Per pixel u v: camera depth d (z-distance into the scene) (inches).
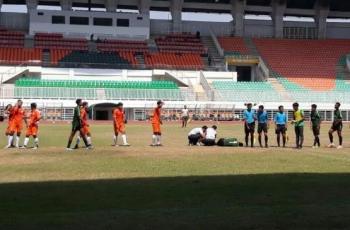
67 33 2984.7
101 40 2967.5
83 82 2559.1
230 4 3270.2
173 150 935.0
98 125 2052.2
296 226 361.4
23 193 491.8
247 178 590.2
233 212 398.9
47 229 348.8
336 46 3198.8
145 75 2753.4
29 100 2326.5
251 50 3080.7
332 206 422.0
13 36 2896.2
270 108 2529.5
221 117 2448.3
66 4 3063.5
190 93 2564.0
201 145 1073.5
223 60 2945.4
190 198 465.1
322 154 876.6
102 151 904.3
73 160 767.7
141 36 3058.6
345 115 2564.0
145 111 2433.6
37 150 922.7
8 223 363.9
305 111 2529.5
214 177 598.5
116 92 2455.7
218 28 3280.0
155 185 538.9
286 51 3107.8
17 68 2600.9
